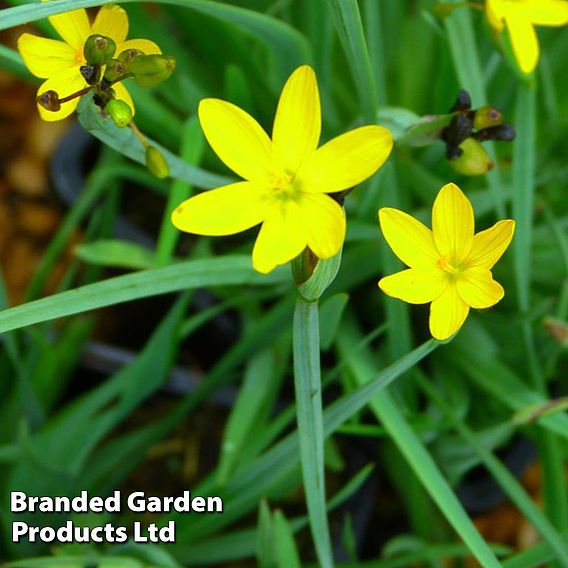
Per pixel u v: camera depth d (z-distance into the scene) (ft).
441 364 0.95
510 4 0.75
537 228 0.95
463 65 0.82
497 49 0.79
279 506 0.96
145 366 0.87
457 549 0.85
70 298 0.70
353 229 0.85
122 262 0.95
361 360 0.89
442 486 0.78
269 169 0.63
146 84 0.64
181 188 0.87
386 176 0.84
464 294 0.64
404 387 0.90
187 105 0.96
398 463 0.95
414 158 0.96
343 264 0.90
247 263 0.80
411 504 0.93
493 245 0.64
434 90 0.95
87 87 0.64
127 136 0.68
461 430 0.85
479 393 0.96
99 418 0.91
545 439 0.88
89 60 0.63
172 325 0.85
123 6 0.88
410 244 0.64
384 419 0.81
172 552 0.88
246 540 0.89
